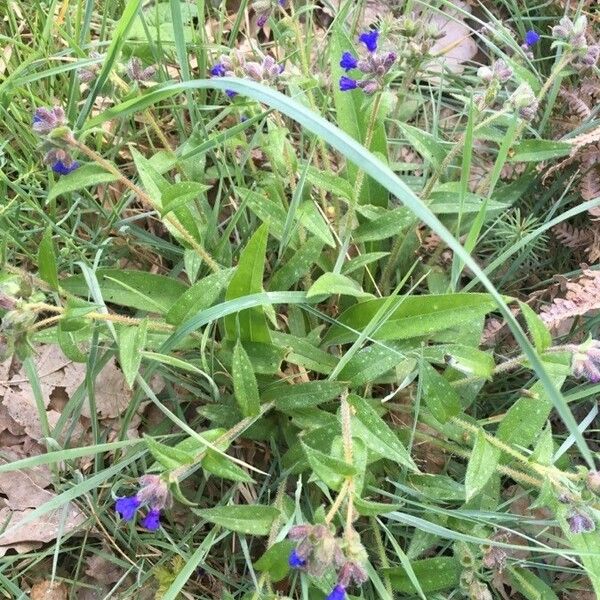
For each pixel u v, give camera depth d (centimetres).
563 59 33
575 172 38
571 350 25
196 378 32
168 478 22
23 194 32
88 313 24
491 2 45
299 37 35
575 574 33
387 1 43
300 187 28
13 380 34
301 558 21
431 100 41
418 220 34
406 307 27
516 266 35
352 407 27
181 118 36
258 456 33
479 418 35
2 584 30
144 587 32
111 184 38
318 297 28
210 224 32
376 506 22
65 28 38
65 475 33
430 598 28
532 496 33
